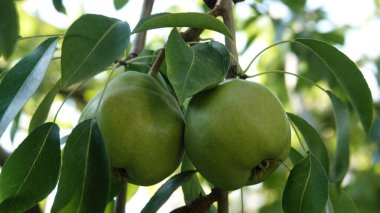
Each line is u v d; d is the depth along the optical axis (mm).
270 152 548
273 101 552
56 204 535
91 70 504
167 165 567
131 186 729
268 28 1273
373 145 1408
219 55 547
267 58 1325
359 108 646
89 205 531
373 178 1342
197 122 551
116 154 554
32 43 1430
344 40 1152
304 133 655
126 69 667
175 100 585
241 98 544
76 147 541
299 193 571
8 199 552
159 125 559
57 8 736
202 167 559
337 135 655
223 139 541
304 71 1119
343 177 642
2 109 528
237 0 696
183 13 540
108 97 561
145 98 562
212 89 555
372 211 1311
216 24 550
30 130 656
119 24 525
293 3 1075
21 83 538
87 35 515
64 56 502
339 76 641
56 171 557
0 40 456
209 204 599
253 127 540
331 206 669
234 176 555
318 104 1502
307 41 619
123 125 552
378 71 1258
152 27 542
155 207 584
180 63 528
